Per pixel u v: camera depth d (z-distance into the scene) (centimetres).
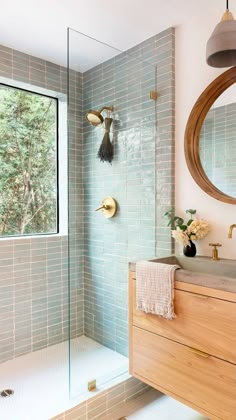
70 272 243
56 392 187
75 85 252
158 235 213
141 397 201
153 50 213
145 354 166
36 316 246
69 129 246
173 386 152
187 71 197
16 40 216
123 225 234
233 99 175
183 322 147
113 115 238
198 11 183
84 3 175
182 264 188
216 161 183
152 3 175
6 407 171
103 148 243
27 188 258
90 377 197
